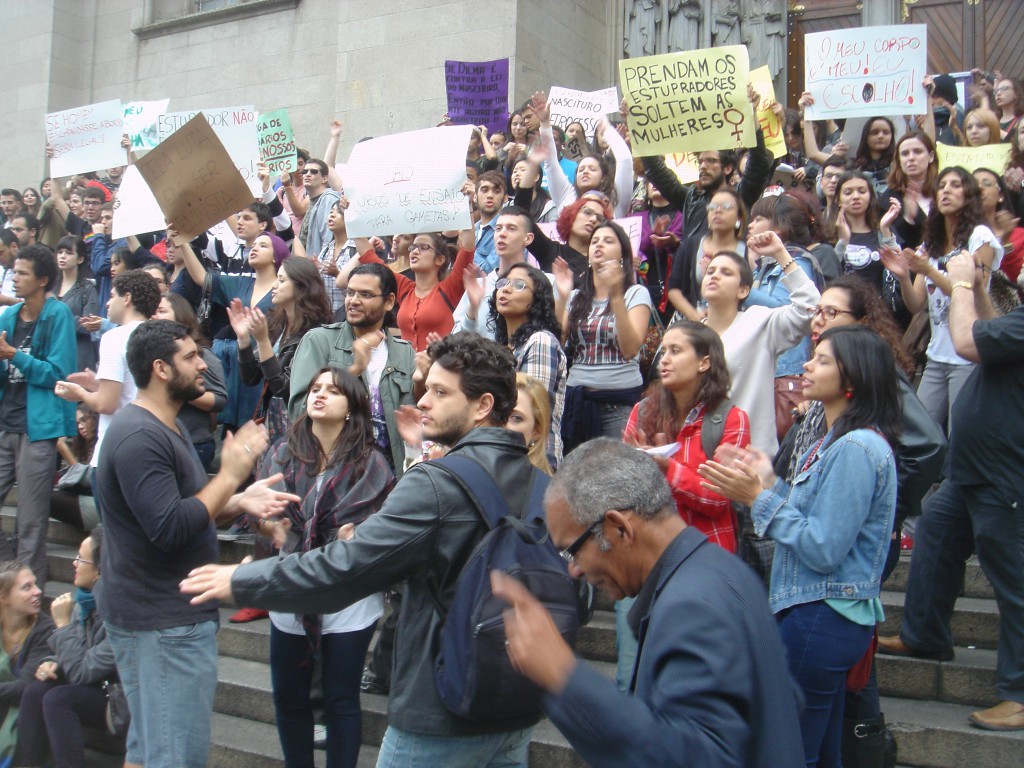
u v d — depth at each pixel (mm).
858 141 8477
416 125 12016
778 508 3064
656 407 3945
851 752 3516
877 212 6418
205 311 6875
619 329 4734
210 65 14336
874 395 3234
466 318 5391
